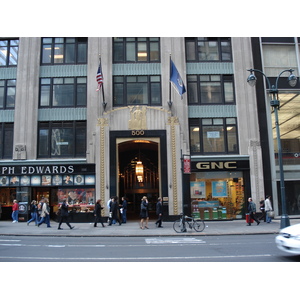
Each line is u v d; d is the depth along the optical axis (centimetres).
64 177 2214
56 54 2388
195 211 2197
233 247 1105
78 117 2295
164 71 2303
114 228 1827
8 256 943
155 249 1077
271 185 2241
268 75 2366
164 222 2108
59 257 924
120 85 2317
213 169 2214
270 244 1170
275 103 1711
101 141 2184
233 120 2327
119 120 2212
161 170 2167
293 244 816
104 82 2270
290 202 2273
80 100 2328
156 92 2311
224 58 2408
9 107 2341
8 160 2247
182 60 2330
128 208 3072
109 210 1997
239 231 1642
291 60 2408
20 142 2252
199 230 1683
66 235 1548
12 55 2403
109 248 1109
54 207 2414
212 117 2312
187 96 2323
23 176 2230
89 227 1883
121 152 2859
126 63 2334
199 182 2228
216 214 2200
